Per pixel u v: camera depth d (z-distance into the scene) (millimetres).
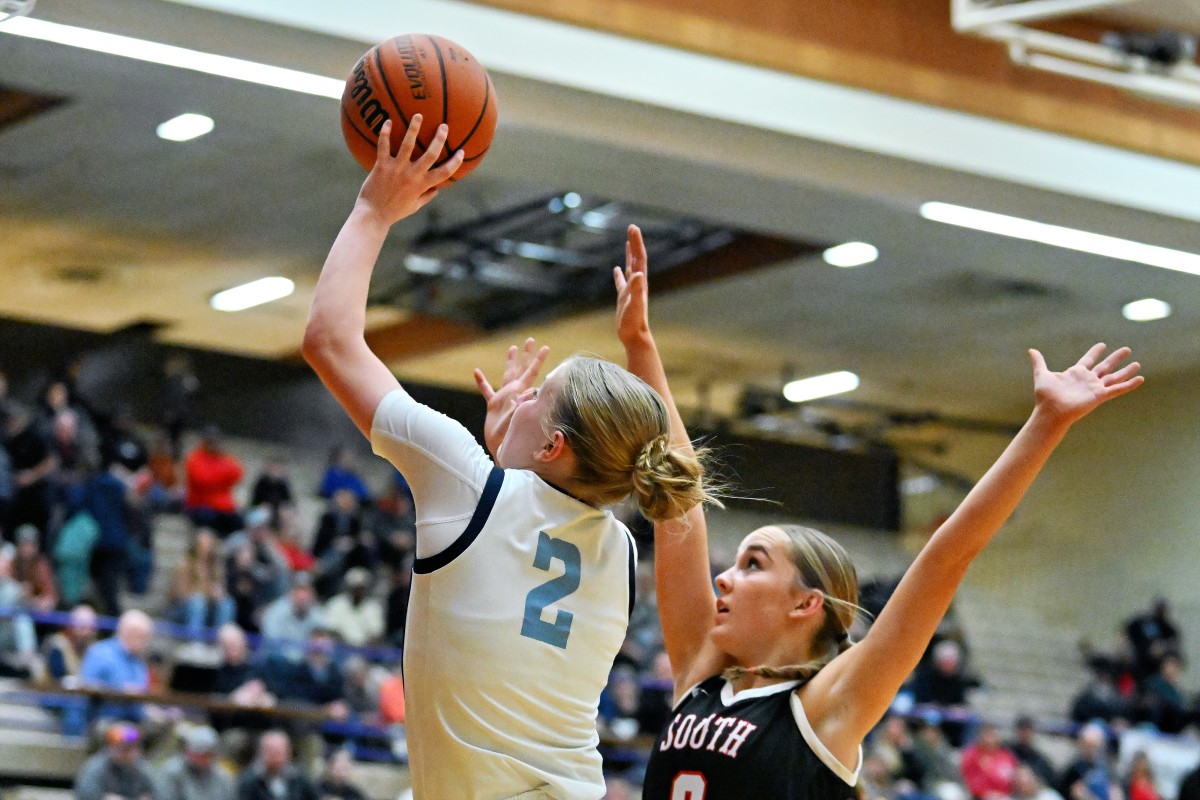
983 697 20906
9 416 16047
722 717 3031
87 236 18531
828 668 2994
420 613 2521
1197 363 20828
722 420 23844
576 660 2574
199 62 9211
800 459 24344
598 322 20516
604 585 2633
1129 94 11219
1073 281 14578
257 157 15852
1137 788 15180
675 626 3387
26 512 14742
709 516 23375
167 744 11398
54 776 12031
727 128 10062
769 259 17281
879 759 13695
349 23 8805
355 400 2574
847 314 20047
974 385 23141
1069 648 21969
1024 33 10141
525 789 2488
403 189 2717
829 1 10312
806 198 11484
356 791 11523
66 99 14328
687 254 18000
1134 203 11258
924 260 17422
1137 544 21516
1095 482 22391
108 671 11484
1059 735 17609
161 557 17781
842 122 10273
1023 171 10867
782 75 10117
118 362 21531
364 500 18797
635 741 12359
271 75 9359
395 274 19406
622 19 9602
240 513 16938
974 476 24781
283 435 22281
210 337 22297
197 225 18109
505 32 9289
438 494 2531
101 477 14727
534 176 11273
